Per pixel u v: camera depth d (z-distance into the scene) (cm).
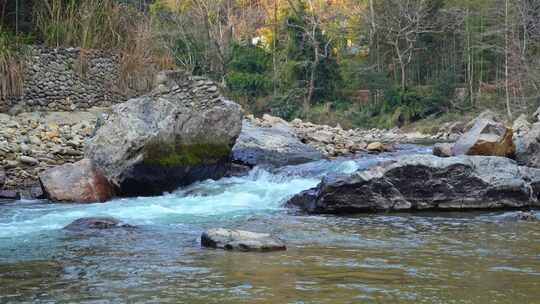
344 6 5359
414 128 4231
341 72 4966
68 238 880
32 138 1669
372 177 1107
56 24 2297
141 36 2434
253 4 5825
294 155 1669
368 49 5216
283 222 1005
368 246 810
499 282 632
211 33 4812
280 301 568
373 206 1102
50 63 2200
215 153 1425
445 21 4897
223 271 678
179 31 4634
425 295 587
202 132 1411
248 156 1619
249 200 1248
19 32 2291
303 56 4800
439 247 802
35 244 838
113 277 660
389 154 1988
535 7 4325
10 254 779
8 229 955
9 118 1944
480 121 1504
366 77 4806
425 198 1118
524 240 842
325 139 2177
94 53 2288
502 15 4469
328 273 668
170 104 1385
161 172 1349
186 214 1102
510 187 1119
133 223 1009
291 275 660
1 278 662
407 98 4606
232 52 4878
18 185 1403
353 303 561
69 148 1609
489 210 1105
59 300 582
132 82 2339
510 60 4284
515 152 1422
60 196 1255
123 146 1326
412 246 809
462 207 1115
